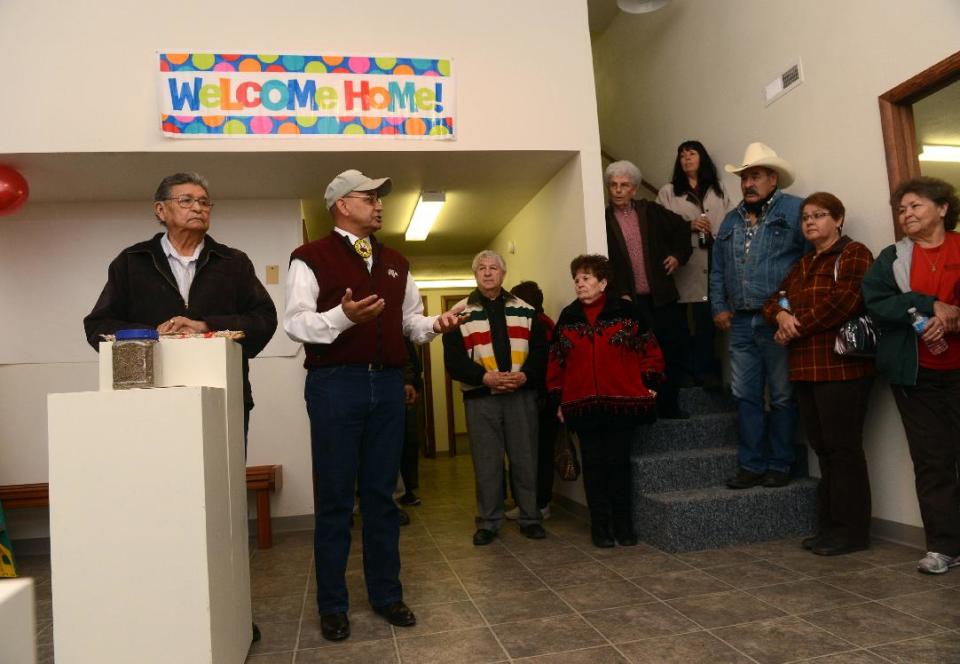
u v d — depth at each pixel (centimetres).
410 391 497
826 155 336
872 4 304
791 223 330
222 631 175
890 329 270
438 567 314
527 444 366
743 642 209
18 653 73
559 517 416
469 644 220
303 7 354
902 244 268
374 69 358
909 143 295
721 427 386
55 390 402
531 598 262
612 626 229
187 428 161
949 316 247
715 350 446
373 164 377
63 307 404
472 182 428
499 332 371
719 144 427
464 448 895
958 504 266
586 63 381
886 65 298
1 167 340
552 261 434
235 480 206
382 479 247
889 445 308
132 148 333
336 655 217
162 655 158
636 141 547
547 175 423
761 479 341
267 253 428
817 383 299
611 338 335
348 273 242
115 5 337
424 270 756
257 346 246
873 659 192
